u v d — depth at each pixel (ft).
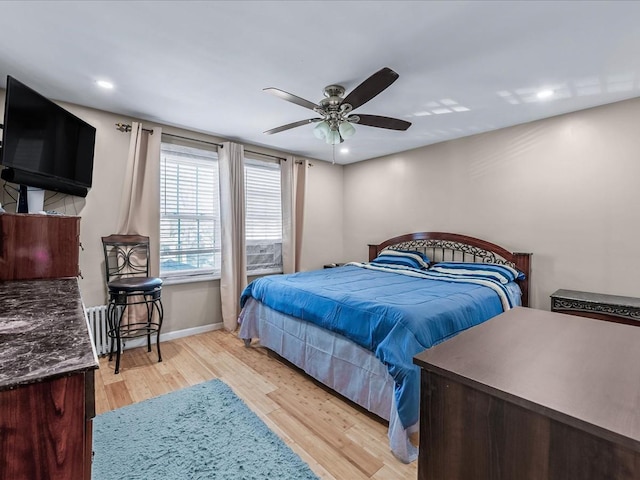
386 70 6.09
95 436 5.94
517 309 4.67
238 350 10.36
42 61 6.95
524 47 6.37
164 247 11.33
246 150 13.35
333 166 17.02
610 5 5.14
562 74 7.45
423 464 2.71
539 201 10.44
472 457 2.42
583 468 1.91
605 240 9.18
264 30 5.87
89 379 2.36
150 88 8.27
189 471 5.13
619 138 8.91
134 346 10.44
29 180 7.15
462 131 11.65
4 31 5.88
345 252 17.25
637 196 8.66
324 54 6.65
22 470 1.99
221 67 7.21
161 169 11.21
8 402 1.94
